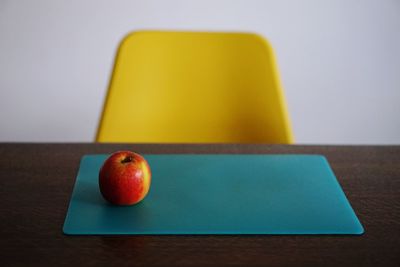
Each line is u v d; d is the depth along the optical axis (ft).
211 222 2.75
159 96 4.46
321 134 7.14
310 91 6.87
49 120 7.04
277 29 6.53
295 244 2.61
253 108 4.45
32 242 2.60
